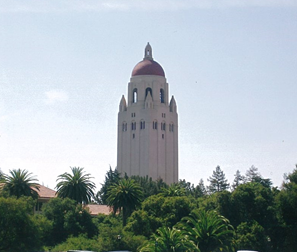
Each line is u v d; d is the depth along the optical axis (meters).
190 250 75.44
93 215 143.88
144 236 105.31
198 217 87.94
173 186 160.00
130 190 121.00
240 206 110.81
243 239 99.00
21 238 90.56
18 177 114.44
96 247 97.38
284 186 121.69
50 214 113.00
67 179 123.31
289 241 108.69
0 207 89.62
